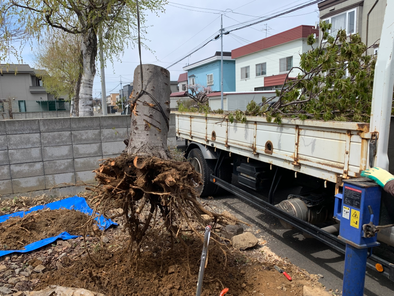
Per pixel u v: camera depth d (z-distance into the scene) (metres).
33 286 2.94
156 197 2.88
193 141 6.50
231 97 20.22
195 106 7.16
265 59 23.11
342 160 2.83
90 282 2.87
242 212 5.36
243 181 4.95
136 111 2.88
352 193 2.30
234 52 26.41
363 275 2.34
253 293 2.88
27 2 5.75
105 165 2.59
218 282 2.89
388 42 2.42
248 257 3.65
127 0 6.60
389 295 3.01
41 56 21.36
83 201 5.35
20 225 4.03
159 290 2.72
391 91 2.46
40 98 31.44
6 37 5.71
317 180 3.91
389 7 2.40
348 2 13.70
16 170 5.47
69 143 5.85
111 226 4.36
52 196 5.73
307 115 3.53
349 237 2.34
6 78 29.95
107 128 6.16
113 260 3.25
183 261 3.11
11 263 3.36
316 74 3.93
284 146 3.69
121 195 2.77
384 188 2.18
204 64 31.55
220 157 5.73
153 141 2.86
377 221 2.27
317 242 4.22
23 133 5.46
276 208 3.87
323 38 4.05
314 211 3.75
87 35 7.11
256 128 4.25
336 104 3.53
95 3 6.43
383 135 2.49
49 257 3.51
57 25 6.62
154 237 3.51
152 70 2.88
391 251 2.90
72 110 10.41
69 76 18.56
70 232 4.09
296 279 3.18
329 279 3.29
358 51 3.61
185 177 2.62
